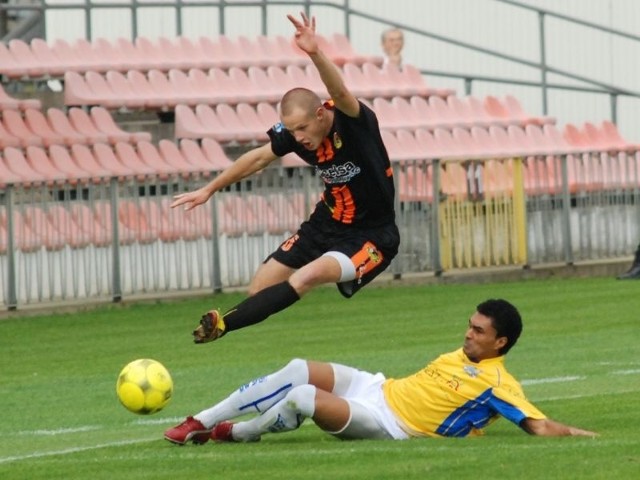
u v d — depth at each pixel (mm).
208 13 74812
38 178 52906
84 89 65688
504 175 61188
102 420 32656
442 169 59938
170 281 55531
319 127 27250
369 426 26672
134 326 49781
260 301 26578
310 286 27094
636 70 81062
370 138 27500
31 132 61188
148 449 27125
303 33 26391
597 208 63594
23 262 52469
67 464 25938
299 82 71438
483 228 60812
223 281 56688
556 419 29344
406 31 80125
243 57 72812
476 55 80562
